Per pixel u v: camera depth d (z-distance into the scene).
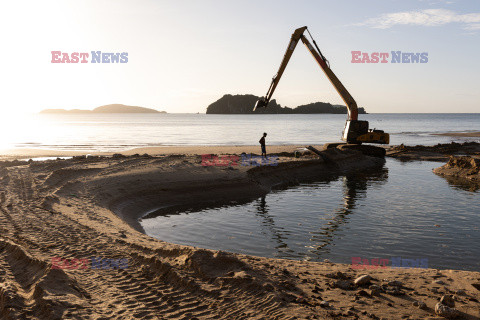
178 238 13.43
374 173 31.77
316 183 26.66
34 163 25.16
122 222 13.50
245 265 7.44
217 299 6.18
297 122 173.88
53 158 36.16
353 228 14.70
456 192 22.70
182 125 136.75
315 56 39.97
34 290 6.02
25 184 18.84
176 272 7.22
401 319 5.37
